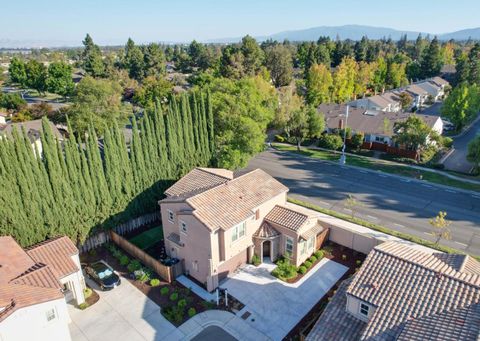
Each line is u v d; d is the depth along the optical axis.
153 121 35.72
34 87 120.44
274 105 58.41
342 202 40.53
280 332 22.52
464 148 60.44
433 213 37.59
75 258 26.08
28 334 19.39
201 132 40.06
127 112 77.69
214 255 25.78
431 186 44.59
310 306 24.67
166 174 36.91
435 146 54.31
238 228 27.28
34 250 25.34
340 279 27.38
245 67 102.31
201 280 27.33
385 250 20.80
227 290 26.39
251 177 31.67
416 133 52.09
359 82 99.44
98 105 65.31
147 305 25.12
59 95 121.81
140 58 133.88
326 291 26.09
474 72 100.12
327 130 65.56
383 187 44.56
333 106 73.25
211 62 140.00
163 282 27.53
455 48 182.25
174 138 37.19
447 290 17.11
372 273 19.30
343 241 31.66
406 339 15.35
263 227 29.36
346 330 18.38
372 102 77.12
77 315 24.28
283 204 32.34
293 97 63.50
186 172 39.19
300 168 51.88
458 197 41.31
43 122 27.22
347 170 50.78
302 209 35.78
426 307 16.67
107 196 31.92
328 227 32.06
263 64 113.12
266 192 30.36
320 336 18.33
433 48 121.44
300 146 62.78
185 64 152.00
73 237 30.39
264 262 29.62
